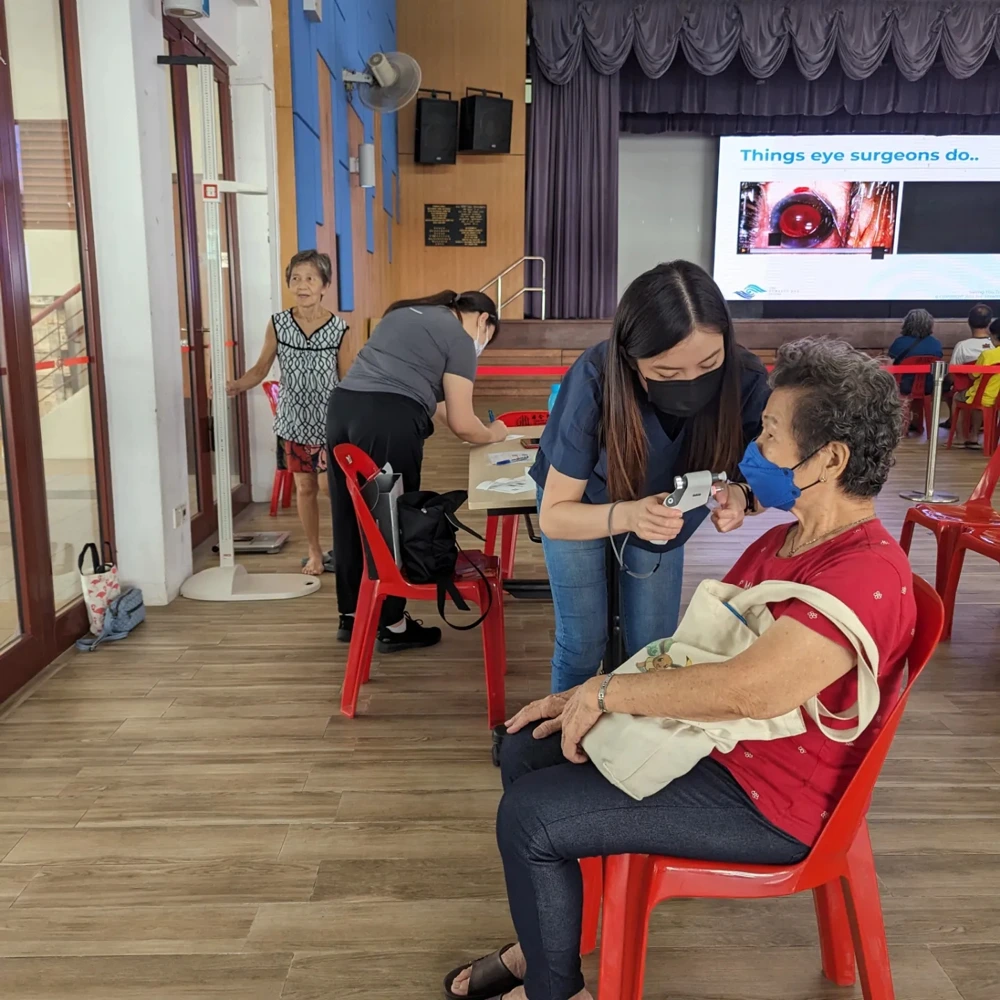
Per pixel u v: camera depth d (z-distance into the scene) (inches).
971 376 309.3
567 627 81.7
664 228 525.0
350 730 104.3
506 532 158.4
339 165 265.0
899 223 511.2
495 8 441.4
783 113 493.7
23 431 113.5
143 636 132.4
